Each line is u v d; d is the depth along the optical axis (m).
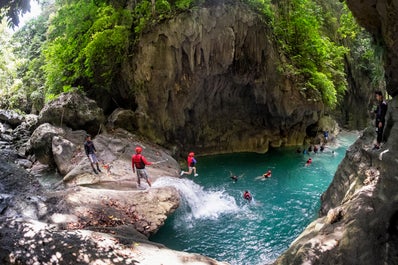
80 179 14.00
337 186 11.97
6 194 11.39
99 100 21.61
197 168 19.17
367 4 11.82
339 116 28.34
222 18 17.75
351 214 7.70
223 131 22.62
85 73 20.42
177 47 18.06
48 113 18.34
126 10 19.19
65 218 10.69
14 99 31.19
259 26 18.94
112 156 16.06
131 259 8.23
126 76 20.03
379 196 7.77
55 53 21.44
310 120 22.53
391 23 11.07
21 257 7.71
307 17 21.47
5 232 8.61
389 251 6.86
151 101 19.70
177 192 13.18
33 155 18.81
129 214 11.57
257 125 22.95
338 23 28.03
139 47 18.67
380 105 10.19
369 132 12.15
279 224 12.26
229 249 10.77
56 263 7.67
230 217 12.94
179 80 19.38
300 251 7.36
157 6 18.23
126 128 19.70
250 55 19.66
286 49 20.61
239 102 22.44
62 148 16.16
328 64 22.98
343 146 22.69
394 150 8.99
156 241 11.34
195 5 17.67
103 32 18.55
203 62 19.08
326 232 7.80
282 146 22.95
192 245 11.07
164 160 17.44
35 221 9.62
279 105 20.73
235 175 17.75
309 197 14.54
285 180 16.73
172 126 20.78
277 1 21.52
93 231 9.54
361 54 27.62
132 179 14.45
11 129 23.36
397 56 11.94
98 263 7.84
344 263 6.75
